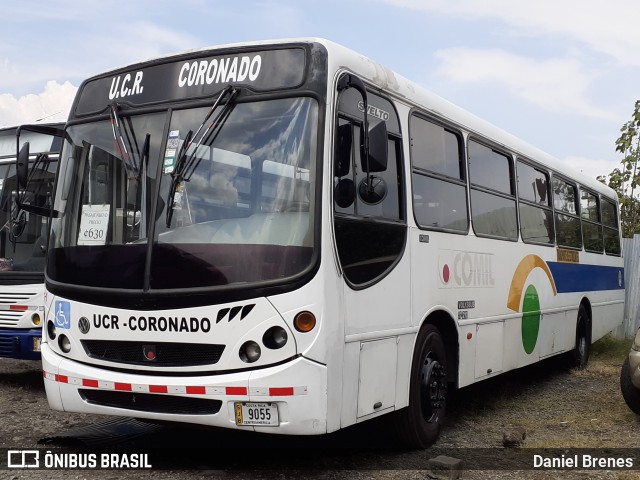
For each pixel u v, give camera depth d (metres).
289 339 4.79
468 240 7.37
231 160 5.18
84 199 5.73
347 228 5.22
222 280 4.92
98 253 5.44
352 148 5.38
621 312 14.32
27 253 8.84
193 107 5.41
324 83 5.14
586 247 12.03
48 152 8.98
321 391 4.82
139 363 5.17
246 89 5.28
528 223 9.32
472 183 7.67
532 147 9.93
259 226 4.99
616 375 11.02
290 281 4.83
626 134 17.59
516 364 8.61
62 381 5.47
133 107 5.68
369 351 5.43
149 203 5.33
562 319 10.48
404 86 6.41
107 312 5.27
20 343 8.58
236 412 4.85
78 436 6.46
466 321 7.19
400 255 5.97
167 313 5.04
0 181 9.27
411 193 6.28
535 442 6.82
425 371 6.42
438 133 7.02
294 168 5.03
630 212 18.14
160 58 5.70
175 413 5.04
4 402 8.01
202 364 4.96
